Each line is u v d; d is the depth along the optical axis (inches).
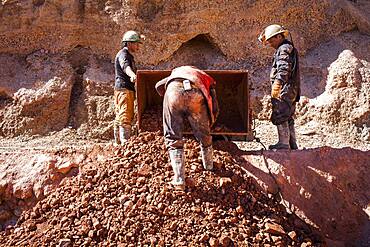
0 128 343.9
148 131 256.4
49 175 242.4
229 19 368.2
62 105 352.2
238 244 205.5
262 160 247.1
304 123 338.6
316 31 374.9
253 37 370.9
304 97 344.5
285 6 370.9
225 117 276.1
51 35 368.8
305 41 372.2
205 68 367.2
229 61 368.5
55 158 250.1
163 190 219.3
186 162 236.4
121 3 362.0
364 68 341.1
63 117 352.2
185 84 215.6
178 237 206.2
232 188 227.9
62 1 363.9
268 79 357.1
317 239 224.5
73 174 243.8
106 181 230.1
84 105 353.7
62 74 358.3
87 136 346.0
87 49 373.1
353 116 327.0
